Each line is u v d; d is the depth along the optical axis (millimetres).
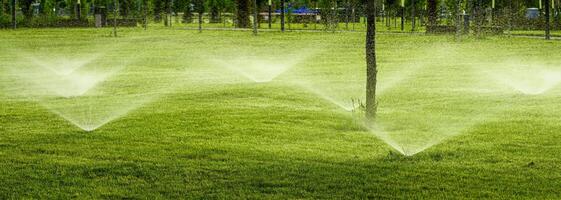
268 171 10945
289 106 17672
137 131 14180
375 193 9836
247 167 11195
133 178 10672
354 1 70250
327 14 61875
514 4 59594
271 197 9680
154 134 13867
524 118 15656
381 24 74562
